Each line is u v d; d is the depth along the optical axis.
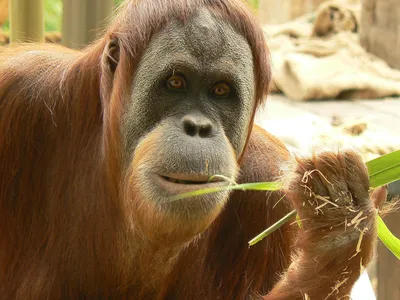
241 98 3.09
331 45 10.08
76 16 5.46
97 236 3.53
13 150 3.57
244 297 3.82
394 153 2.89
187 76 3.00
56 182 3.57
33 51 3.82
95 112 3.51
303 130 6.71
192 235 3.01
